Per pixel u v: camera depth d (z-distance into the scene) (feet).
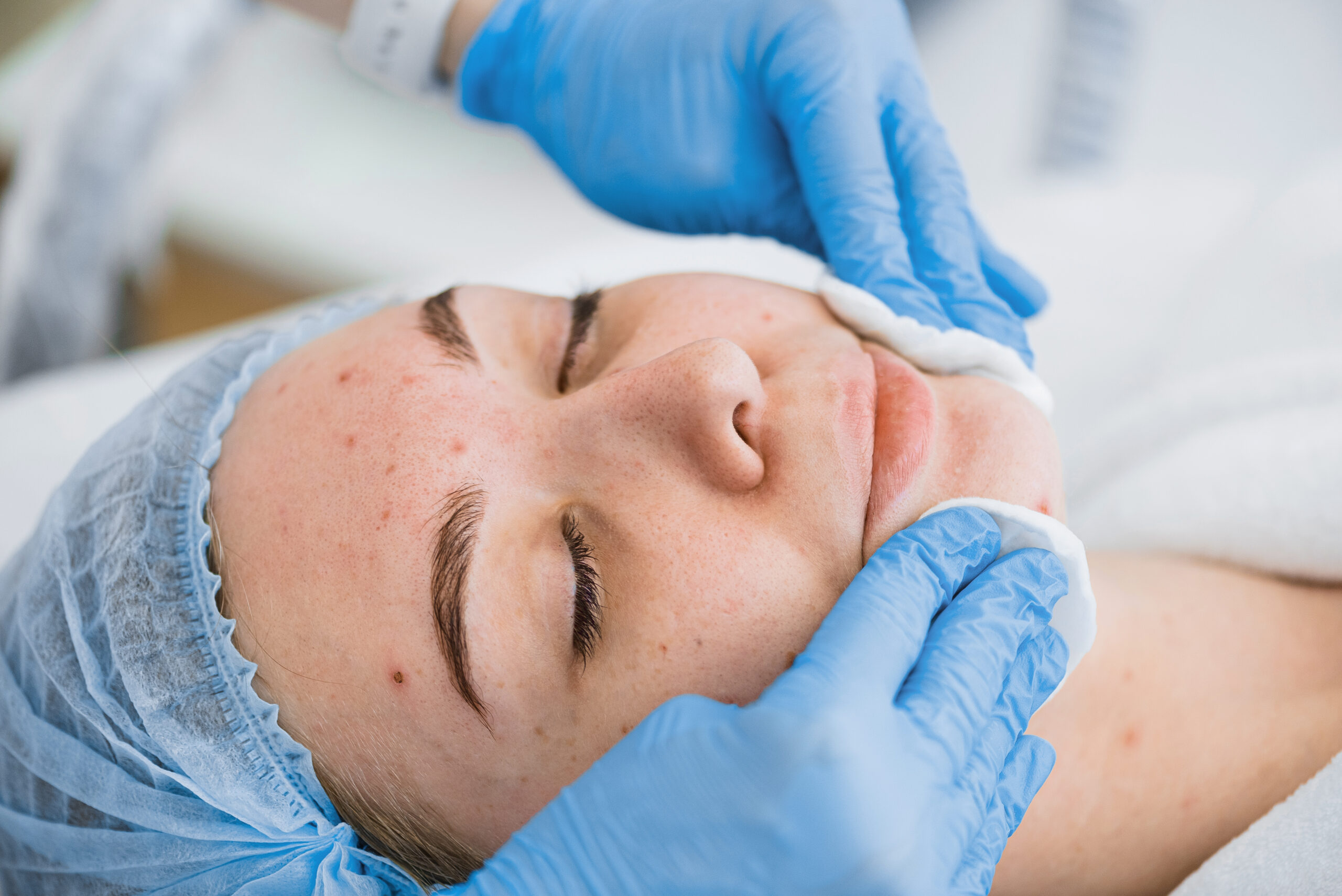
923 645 2.50
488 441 2.73
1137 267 6.14
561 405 2.77
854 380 2.68
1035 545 2.66
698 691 2.52
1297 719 3.22
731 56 3.97
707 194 4.04
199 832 2.84
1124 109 8.36
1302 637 3.51
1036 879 3.09
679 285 3.22
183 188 8.79
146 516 2.89
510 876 2.33
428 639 2.62
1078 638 2.72
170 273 9.04
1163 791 3.12
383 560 2.64
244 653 2.79
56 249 5.95
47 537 3.03
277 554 2.78
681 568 2.53
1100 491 4.58
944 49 8.91
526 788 2.71
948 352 2.92
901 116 3.93
